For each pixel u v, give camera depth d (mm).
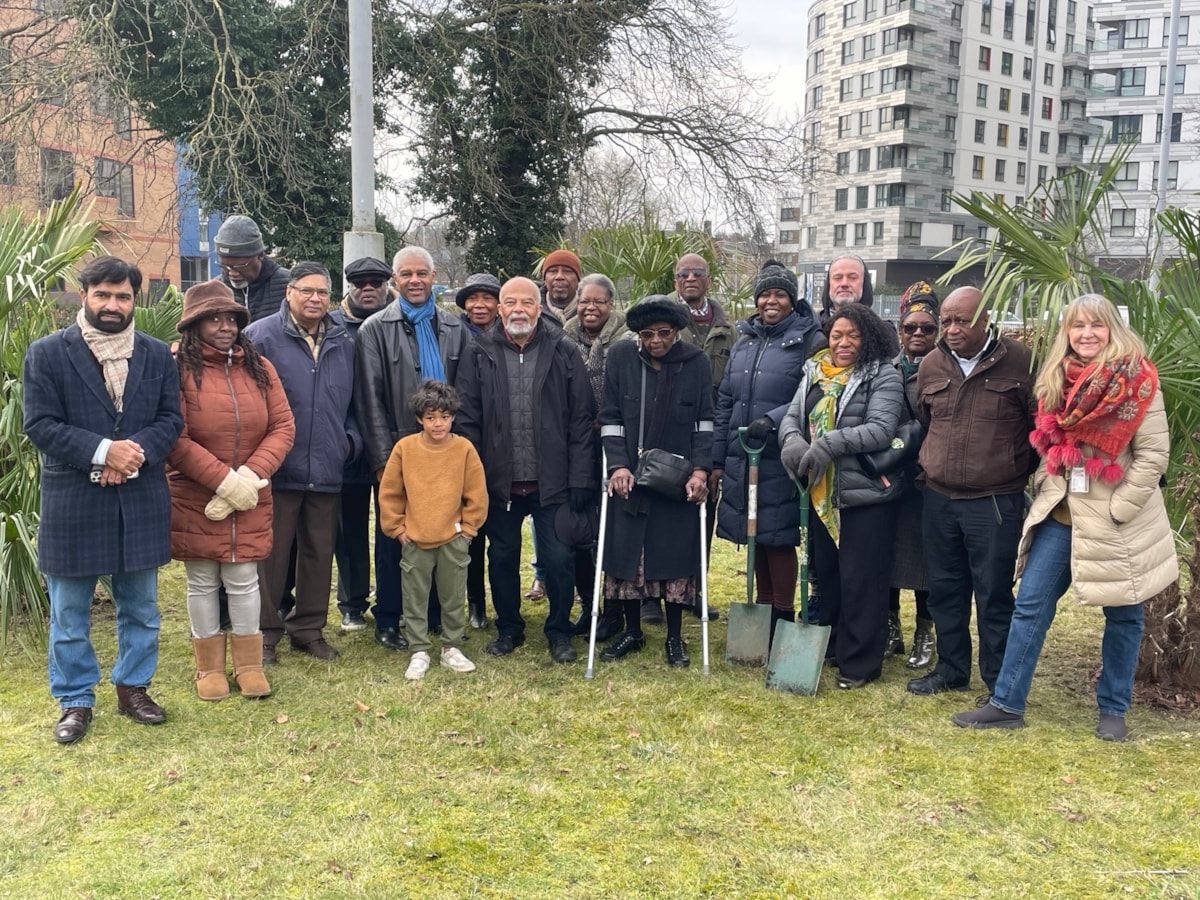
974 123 51219
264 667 4434
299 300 4301
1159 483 3496
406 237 17391
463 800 3172
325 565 4590
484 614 5180
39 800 3145
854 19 50719
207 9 12859
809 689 4129
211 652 4047
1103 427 3387
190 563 3963
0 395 4508
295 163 13211
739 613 4559
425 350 4566
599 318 4887
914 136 49156
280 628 4535
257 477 3906
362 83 6602
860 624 4215
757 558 4855
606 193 17422
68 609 3604
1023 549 3705
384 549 4711
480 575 5102
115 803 3133
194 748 3549
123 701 3830
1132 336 3400
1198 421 3762
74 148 13695
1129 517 3430
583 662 4559
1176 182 51344
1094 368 3365
